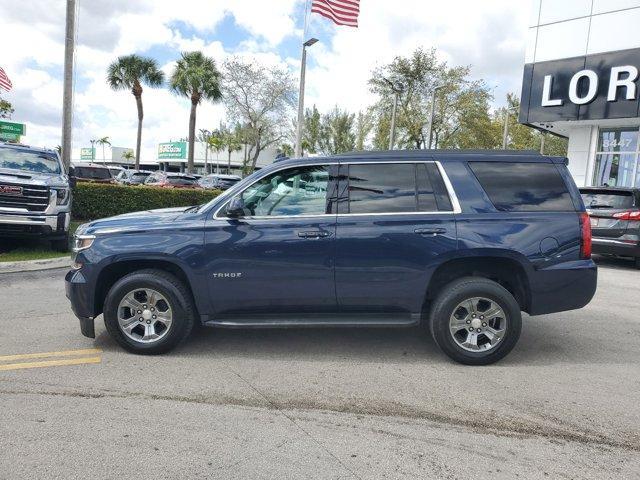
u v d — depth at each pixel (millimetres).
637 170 18312
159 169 83812
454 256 4773
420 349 5324
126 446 3289
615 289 8836
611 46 17109
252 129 42281
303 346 5363
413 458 3225
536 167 4992
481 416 3811
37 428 3494
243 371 4633
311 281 4852
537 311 4863
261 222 4887
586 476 3057
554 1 18375
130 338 4953
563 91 18312
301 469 3078
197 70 39688
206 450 3266
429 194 4906
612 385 4434
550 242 4789
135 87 44406
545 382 4480
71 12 14125
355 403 4008
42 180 10242
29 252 10656
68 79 14281
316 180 4996
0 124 18750
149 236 4883
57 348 5152
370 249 4797
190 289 5078
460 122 35625
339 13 16484
